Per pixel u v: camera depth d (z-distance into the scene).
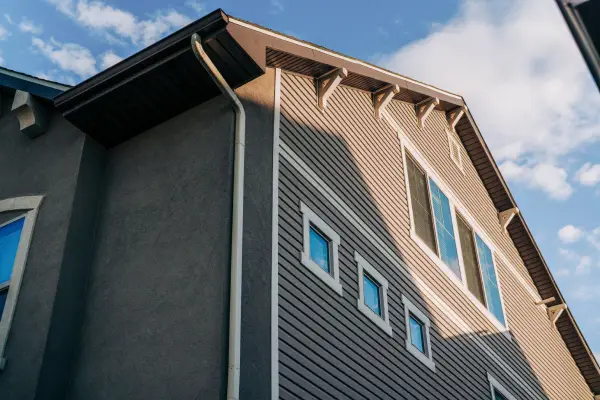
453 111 18.52
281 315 9.46
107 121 10.93
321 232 11.25
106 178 11.12
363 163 13.36
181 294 9.15
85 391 9.23
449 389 13.41
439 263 14.94
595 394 21.94
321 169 11.84
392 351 11.91
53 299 9.69
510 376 16.61
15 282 10.23
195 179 10.03
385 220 13.38
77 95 10.54
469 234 17.62
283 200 10.47
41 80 11.60
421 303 13.59
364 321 11.40
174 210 9.97
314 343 9.95
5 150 12.04
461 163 18.64
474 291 16.52
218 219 9.42
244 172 9.84
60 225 10.38
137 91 10.42
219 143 10.10
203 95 10.56
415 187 15.39
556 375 19.72
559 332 21.50
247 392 8.29
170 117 10.96
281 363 9.12
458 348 14.46
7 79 12.12
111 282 9.98
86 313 9.93
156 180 10.49
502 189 19.61
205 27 9.47
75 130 11.34
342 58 12.70
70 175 10.85
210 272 9.05
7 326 9.88
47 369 9.26
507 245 19.89
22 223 10.97
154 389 8.66
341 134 12.95
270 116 11.02
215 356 8.38
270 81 11.41
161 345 8.94
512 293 18.89
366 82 14.05
